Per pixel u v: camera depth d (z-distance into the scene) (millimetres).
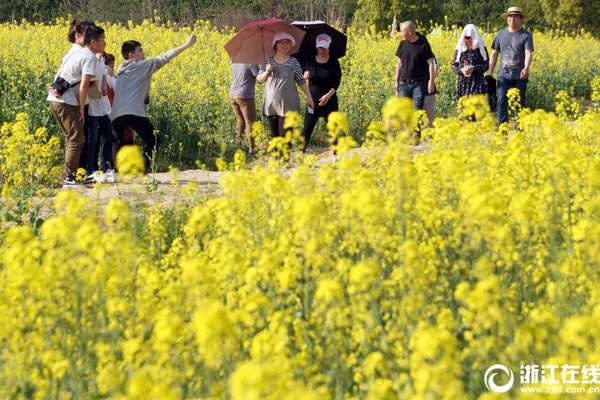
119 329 14781
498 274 17141
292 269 15961
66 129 34125
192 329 13492
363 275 13344
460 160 20969
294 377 12961
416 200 18594
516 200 16766
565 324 12266
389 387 12164
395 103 16938
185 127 47938
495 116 44688
